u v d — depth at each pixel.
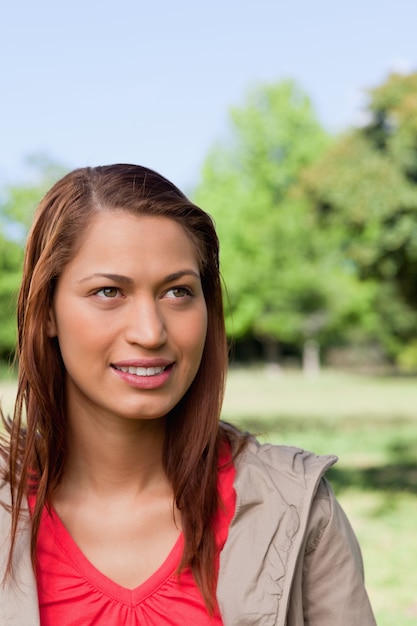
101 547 1.88
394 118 22.17
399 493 10.57
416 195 21.25
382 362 54.78
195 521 1.88
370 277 27.22
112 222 1.76
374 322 48.81
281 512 1.88
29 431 1.89
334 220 23.17
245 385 35.41
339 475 11.85
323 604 1.93
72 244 1.77
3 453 1.97
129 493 1.92
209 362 1.97
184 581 1.85
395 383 36.69
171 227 1.78
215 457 1.96
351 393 30.00
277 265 44.50
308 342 49.72
